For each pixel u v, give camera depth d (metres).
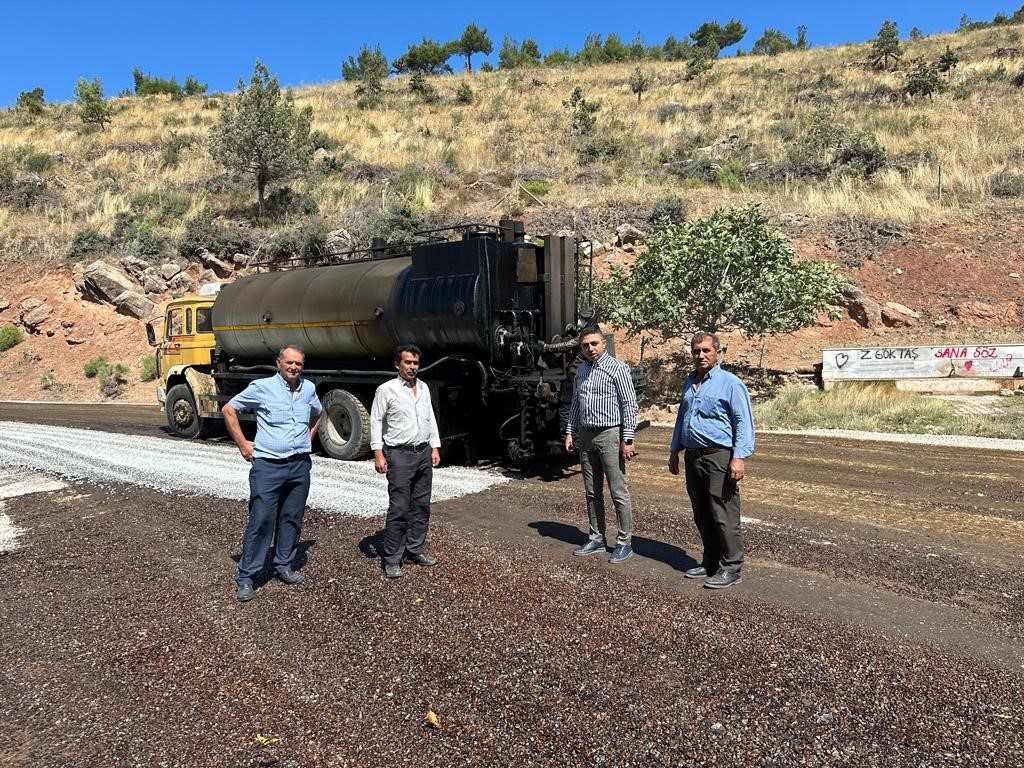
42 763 2.95
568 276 9.11
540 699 3.34
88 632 4.28
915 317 17.73
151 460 9.91
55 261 25.50
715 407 4.60
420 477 5.18
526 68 54.06
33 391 22.28
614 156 29.02
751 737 3.00
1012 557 5.30
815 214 21.66
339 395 9.83
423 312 8.84
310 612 4.46
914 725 3.07
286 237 23.94
